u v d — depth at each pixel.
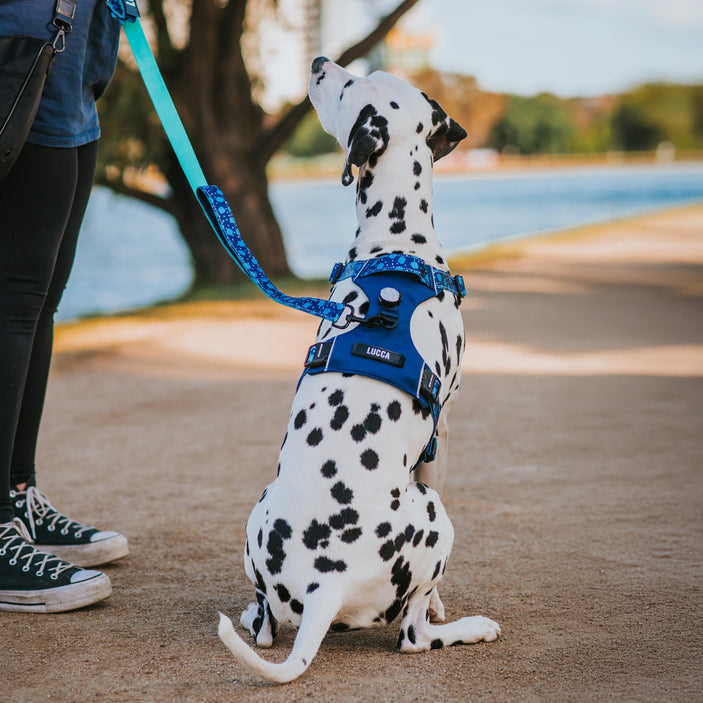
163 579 3.16
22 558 2.91
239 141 12.47
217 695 2.27
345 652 2.54
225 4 12.43
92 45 3.10
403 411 2.47
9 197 2.90
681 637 2.64
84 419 5.69
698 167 80.94
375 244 2.76
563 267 13.70
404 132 2.79
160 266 18.11
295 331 8.84
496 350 7.68
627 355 7.38
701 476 4.30
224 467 4.64
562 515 3.81
